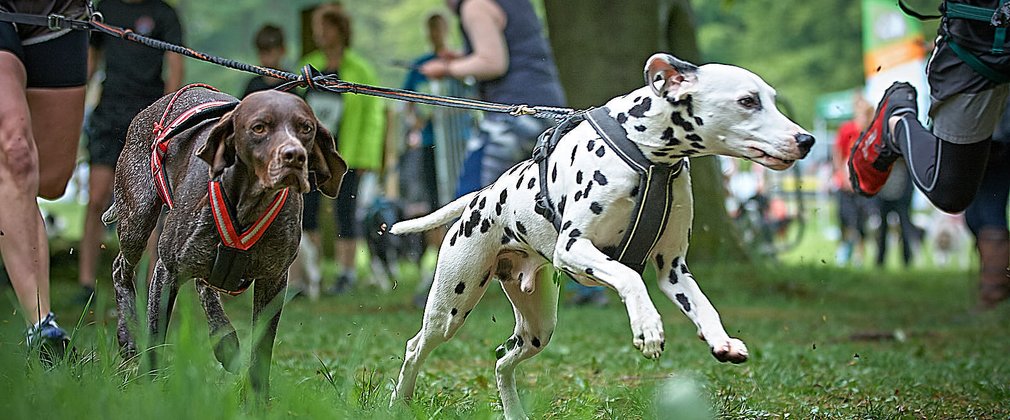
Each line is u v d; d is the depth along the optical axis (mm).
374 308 15945
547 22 20141
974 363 10992
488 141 13477
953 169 8984
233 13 59000
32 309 8453
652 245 7004
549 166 7215
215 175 6855
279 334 12547
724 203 21500
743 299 17891
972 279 20719
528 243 7387
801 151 6488
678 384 7109
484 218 7562
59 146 9320
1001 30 8242
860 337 13758
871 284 21625
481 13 13398
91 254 15250
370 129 17500
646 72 6762
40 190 9500
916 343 13305
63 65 9117
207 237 7191
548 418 7828
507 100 13516
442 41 17609
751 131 6590
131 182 7941
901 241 27469
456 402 8188
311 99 17266
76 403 5852
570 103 19766
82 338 8391
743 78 6633
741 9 59062
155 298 7449
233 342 7375
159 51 14750
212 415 5688
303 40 18875
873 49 34938
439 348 11586
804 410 8492
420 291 16172
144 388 6125
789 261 26906
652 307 6500
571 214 6980
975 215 15648
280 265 7418
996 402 8992
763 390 9375
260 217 7109
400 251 19734
